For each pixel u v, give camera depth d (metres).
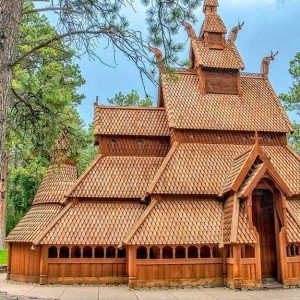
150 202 24.16
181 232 22.19
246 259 20.98
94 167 26.44
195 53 30.44
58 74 14.98
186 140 27.20
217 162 25.97
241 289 20.55
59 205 25.94
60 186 26.64
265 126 28.06
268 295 18.88
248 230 21.31
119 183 25.67
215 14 31.94
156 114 29.64
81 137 16.78
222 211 23.62
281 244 21.78
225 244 21.61
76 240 22.62
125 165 26.98
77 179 26.09
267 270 23.02
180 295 19.06
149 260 21.77
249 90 30.73
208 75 30.14
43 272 22.77
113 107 29.52
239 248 20.98
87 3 12.14
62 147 16.67
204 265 22.20
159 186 23.81
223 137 27.72
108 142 27.89
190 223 22.73
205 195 24.14
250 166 22.78
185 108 28.12
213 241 21.95
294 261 21.89
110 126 28.03
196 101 28.91
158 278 21.67
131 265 21.50
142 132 28.05
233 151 26.98
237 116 28.31
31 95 14.05
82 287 22.08
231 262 21.30
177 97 28.94
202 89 29.58
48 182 27.36
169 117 27.17
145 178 26.23
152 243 21.50
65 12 12.12
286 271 21.48
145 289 21.23
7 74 10.57
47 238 22.53
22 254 24.70
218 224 22.83
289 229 22.17
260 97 30.33
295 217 22.84
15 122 14.55
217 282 22.09
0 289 21.09
